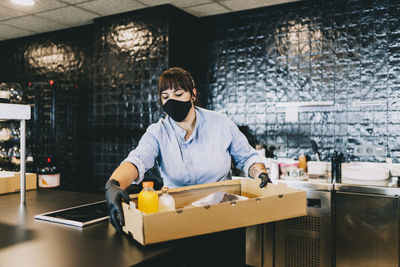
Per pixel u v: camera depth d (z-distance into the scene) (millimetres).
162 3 3637
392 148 3215
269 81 3752
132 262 1071
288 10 3637
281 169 3398
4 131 2389
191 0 3545
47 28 4637
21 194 1965
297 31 3598
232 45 3951
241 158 1947
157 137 1747
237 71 3928
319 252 2887
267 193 1558
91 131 4492
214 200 1414
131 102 3938
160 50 3713
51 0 3537
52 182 4254
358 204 2729
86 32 4523
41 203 1957
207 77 4113
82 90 4566
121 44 3998
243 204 1235
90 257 1115
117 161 4062
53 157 4367
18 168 2471
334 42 3428
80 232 1387
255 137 3836
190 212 1119
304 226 2951
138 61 3875
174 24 3740
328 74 3463
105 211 1699
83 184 4543
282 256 3061
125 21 3959
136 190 3633
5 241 1279
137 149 1717
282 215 1341
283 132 3691
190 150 1793
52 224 1511
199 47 4148
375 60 3264
